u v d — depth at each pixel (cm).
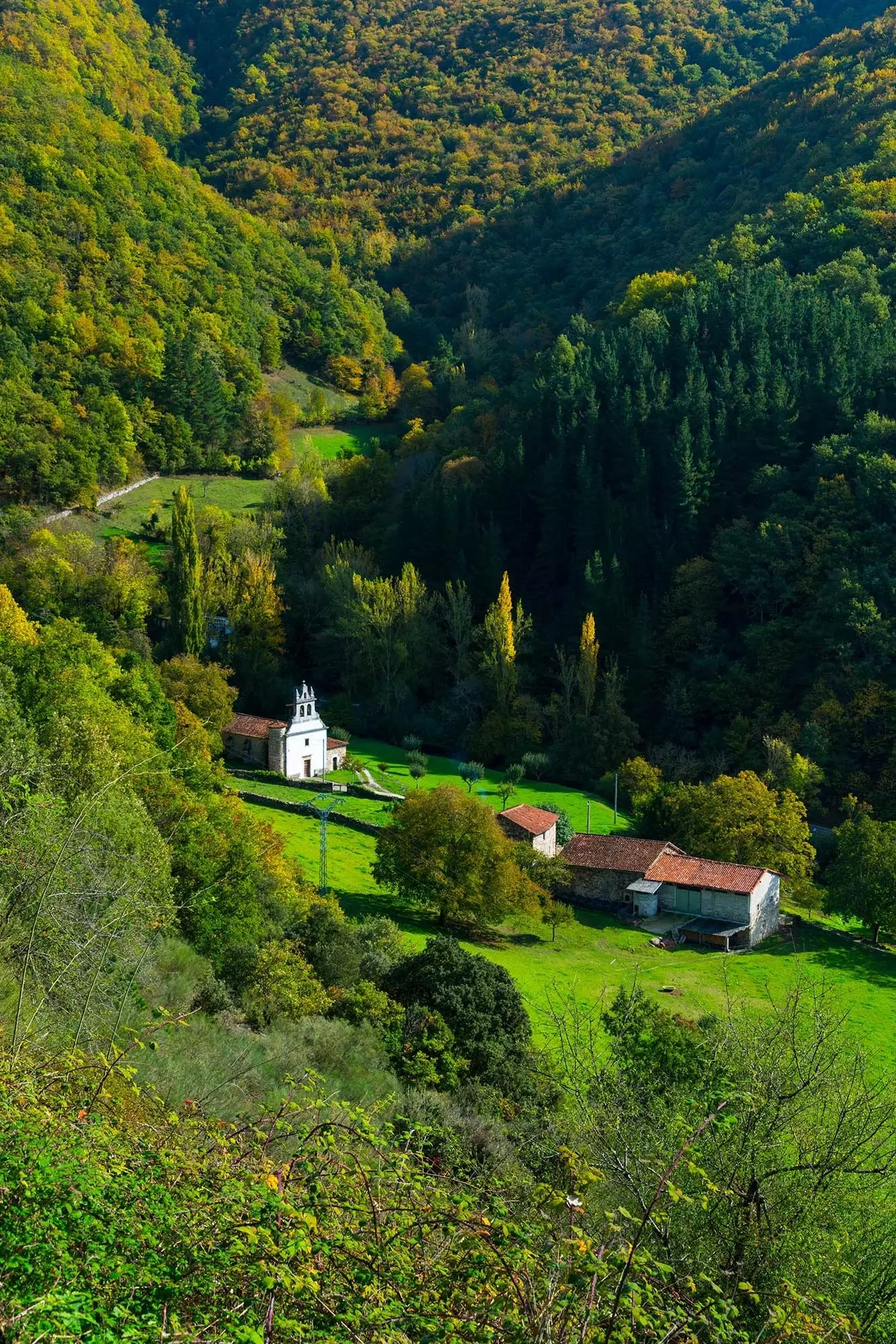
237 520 10256
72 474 10450
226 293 14412
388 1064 2342
